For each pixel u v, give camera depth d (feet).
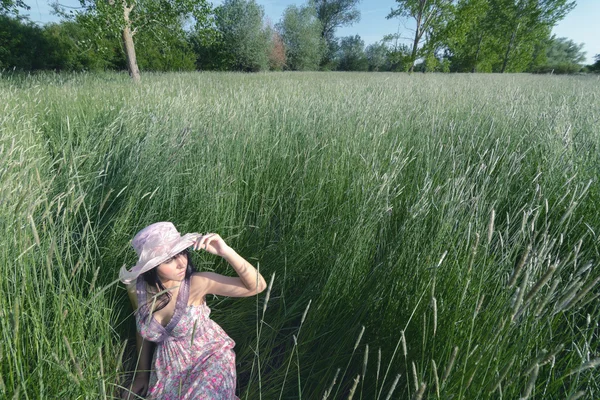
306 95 19.94
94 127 14.03
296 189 9.54
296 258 7.83
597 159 9.41
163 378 5.33
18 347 4.07
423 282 5.51
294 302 7.30
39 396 3.98
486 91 23.32
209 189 8.70
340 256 6.51
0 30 55.26
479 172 7.14
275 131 12.20
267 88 23.70
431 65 62.64
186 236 5.50
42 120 14.34
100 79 32.78
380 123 11.62
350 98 17.21
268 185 9.69
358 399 5.60
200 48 102.12
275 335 6.65
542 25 94.22
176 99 15.78
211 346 5.54
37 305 4.91
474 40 108.47
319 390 5.70
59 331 4.45
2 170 6.00
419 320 5.31
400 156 8.71
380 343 5.74
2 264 4.75
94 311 5.01
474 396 4.02
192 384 5.06
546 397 4.35
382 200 6.98
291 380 6.02
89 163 10.34
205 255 7.86
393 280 6.09
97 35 34.91
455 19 58.18
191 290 5.62
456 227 5.96
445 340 4.83
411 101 17.85
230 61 111.75
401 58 63.26
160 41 44.09
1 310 4.19
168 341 5.44
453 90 24.31
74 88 22.15
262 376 6.25
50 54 61.05
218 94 20.45
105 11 33.71
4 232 5.02
